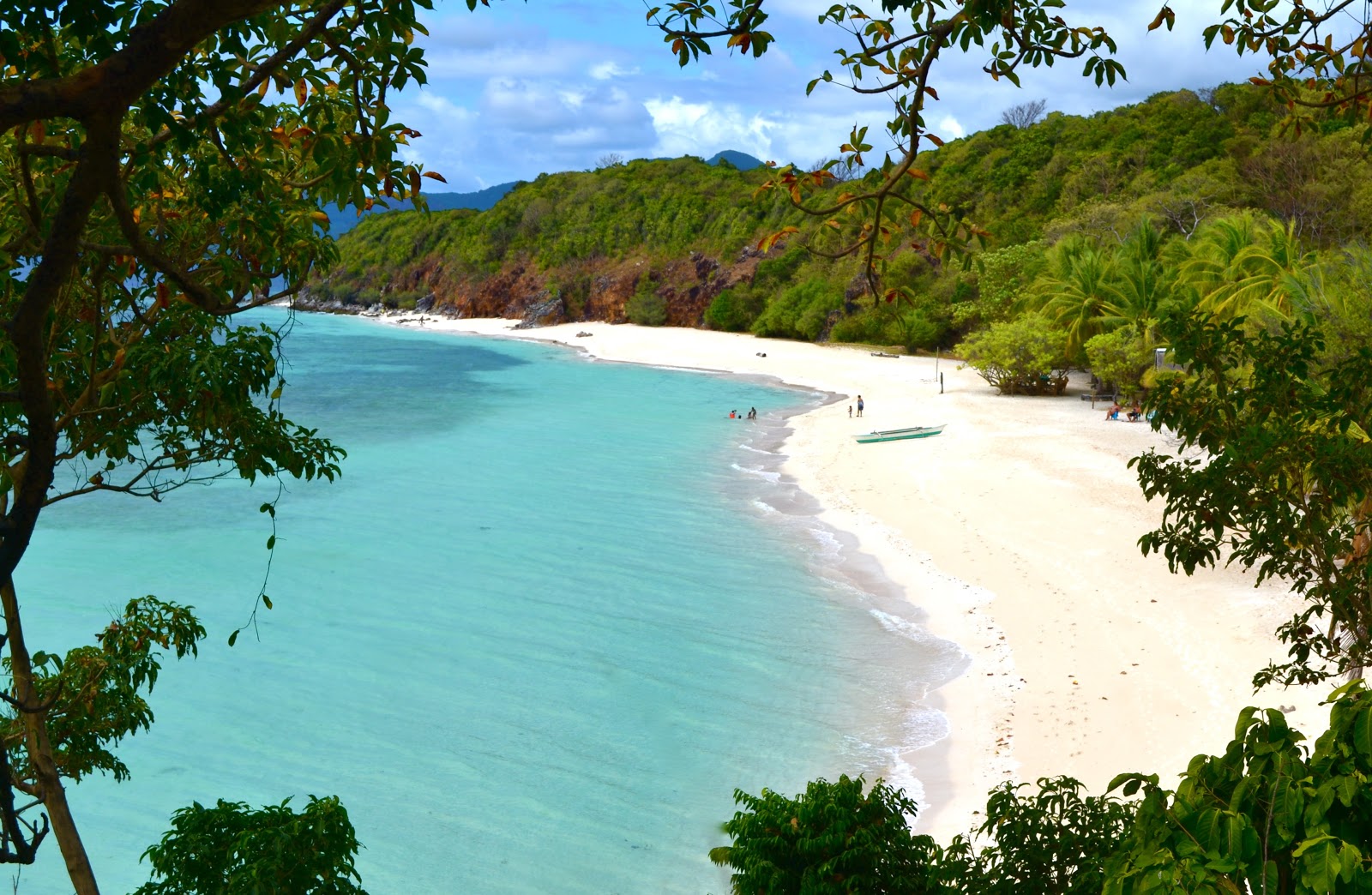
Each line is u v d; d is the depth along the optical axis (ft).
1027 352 205.05
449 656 87.71
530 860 58.80
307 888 24.79
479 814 63.62
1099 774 61.57
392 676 83.87
